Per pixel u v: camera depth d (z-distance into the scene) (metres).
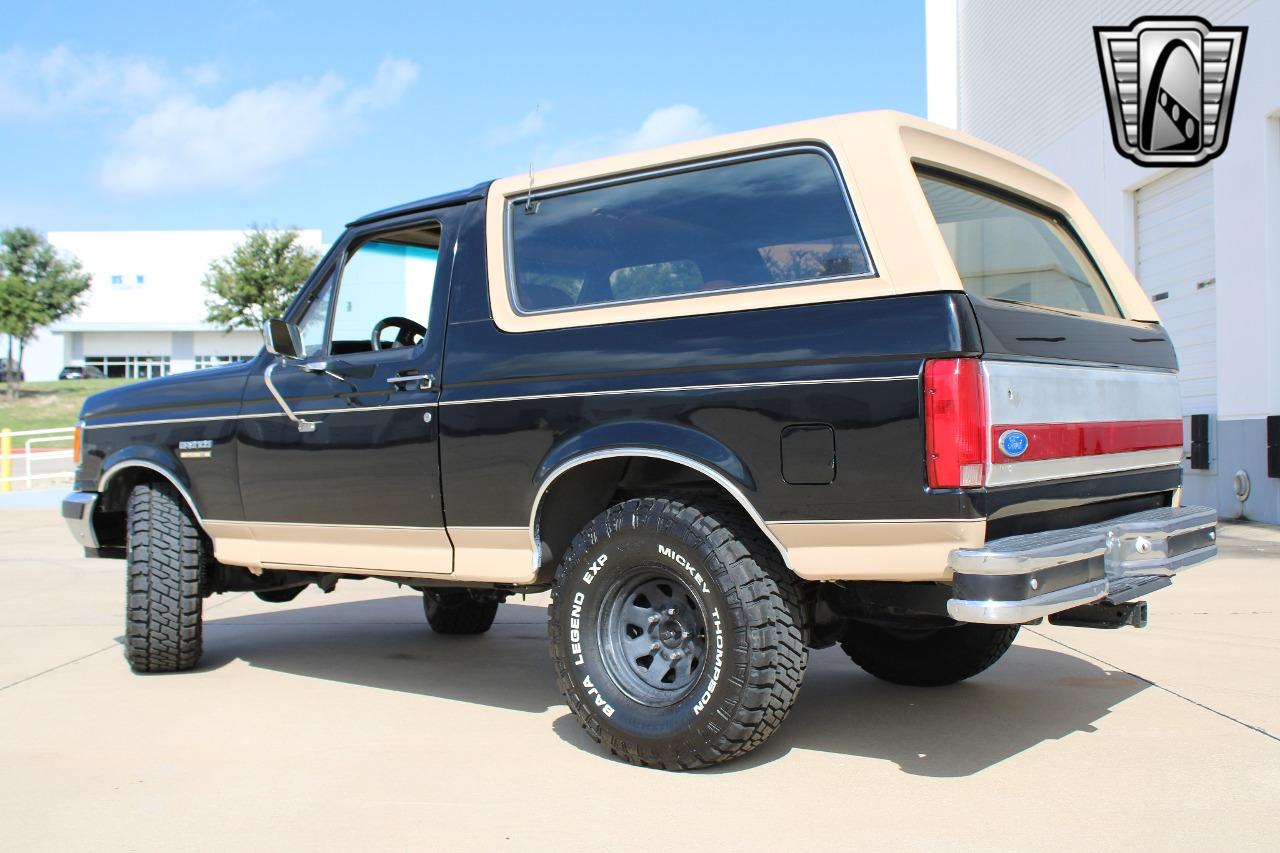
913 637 4.56
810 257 3.37
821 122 3.44
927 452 3.03
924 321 3.08
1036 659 5.08
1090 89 13.27
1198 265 11.05
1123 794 3.25
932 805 3.17
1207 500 10.70
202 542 5.18
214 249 61.94
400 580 4.75
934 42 18.94
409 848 2.93
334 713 4.38
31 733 4.11
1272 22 9.53
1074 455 3.38
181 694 4.73
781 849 2.87
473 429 3.98
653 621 3.60
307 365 4.56
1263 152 9.70
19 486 20.42
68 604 7.30
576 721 4.21
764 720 3.32
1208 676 4.68
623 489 3.96
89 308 62.28
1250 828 2.97
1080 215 4.39
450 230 4.29
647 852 2.86
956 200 3.66
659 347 3.55
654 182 3.79
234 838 3.03
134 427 5.25
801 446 3.22
